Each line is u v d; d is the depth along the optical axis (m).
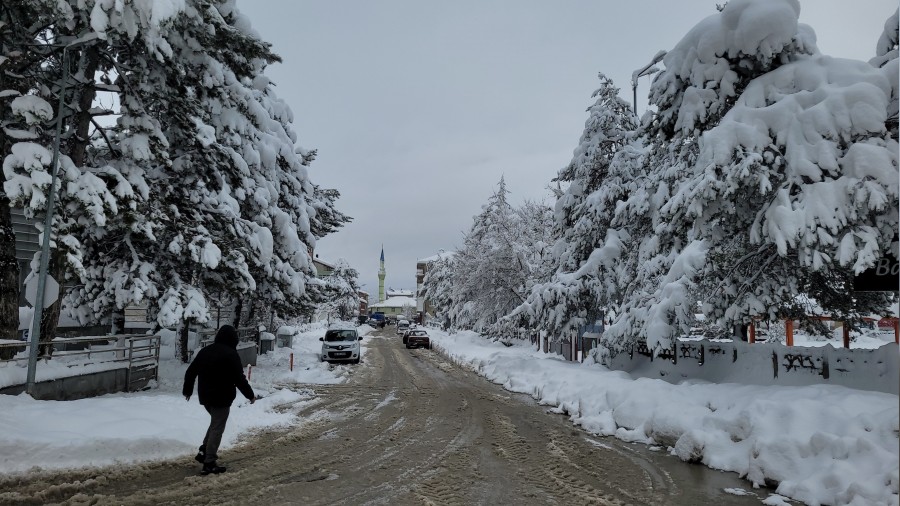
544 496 6.19
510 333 33.28
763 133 9.62
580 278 20.20
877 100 8.77
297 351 30.78
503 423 10.91
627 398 10.86
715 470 7.60
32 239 17.39
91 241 14.07
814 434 6.74
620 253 19.73
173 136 14.24
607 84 22.19
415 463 7.54
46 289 9.73
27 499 5.60
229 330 7.15
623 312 16.75
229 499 5.79
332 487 6.32
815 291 12.93
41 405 8.40
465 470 7.24
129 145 11.34
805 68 9.98
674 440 8.92
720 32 10.84
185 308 14.09
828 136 9.00
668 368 14.85
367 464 7.43
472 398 14.55
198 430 8.59
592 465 7.76
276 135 20.97
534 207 35.81
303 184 22.00
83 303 16.42
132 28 8.55
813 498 6.00
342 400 13.73
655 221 13.41
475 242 38.84
